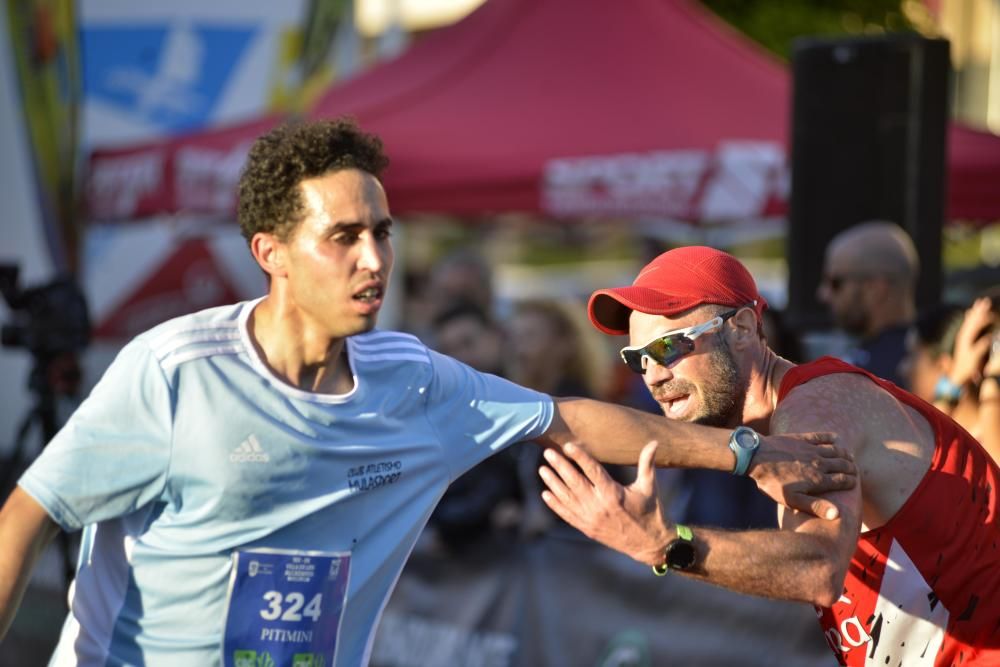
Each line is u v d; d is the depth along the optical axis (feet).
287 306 26.21
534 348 66.44
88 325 53.57
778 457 27.35
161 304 101.86
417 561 61.98
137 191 75.82
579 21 76.69
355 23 102.68
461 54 75.97
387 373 27.73
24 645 67.56
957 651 28.76
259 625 26.37
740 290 30.40
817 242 60.18
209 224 80.84
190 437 25.54
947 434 29.01
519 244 142.00
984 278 73.31
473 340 69.92
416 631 61.57
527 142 69.77
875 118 58.85
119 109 101.09
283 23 99.66
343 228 25.31
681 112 70.33
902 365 51.06
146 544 26.30
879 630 29.17
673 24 76.28
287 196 25.38
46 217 105.29
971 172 68.28
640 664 55.16
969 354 40.98
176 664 26.32
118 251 102.58
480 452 29.25
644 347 30.27
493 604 59.26
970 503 28.60
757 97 71.51
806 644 51.75
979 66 161.07
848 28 152.76
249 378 25.94
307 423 26.18
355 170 25.62
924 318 44.11
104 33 102.17
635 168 67.97
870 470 28.14
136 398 25.57
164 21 100.99
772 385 30.71
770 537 26.35
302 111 80.23
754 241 131.34
